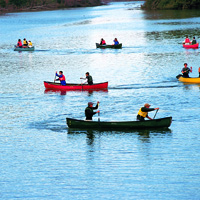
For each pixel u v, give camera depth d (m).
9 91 119.56
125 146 70.75
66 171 61.41
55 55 197.12
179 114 88.38
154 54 181.12
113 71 145.62
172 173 59.38
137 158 65.25
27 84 129.75
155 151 67.94
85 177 59.06
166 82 123.00
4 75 147.62
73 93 114.75
